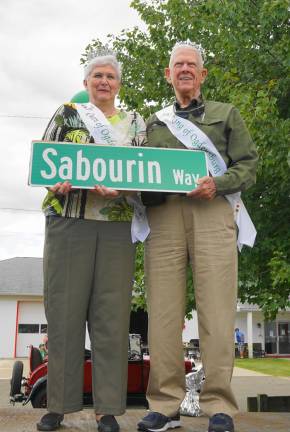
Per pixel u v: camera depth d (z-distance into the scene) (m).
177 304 2.57
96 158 2.51
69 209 2.51
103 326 2.49
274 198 7.30
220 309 2.46
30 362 9.25
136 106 9.52
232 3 7.16
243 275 7.72
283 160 6.33
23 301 30.78
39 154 2.48
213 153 2.62
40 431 2.38
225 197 2.59
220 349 2.42
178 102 2.80
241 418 3.00
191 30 8.45
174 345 2.54
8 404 10.78
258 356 34.25
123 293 2.53
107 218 2.53
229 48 7.38
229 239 2.55
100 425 2.37
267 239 7.35
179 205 2.60
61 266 2.49
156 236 2.62
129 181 2.50
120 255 2.53
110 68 2.71
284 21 6.92
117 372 2.46
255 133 6.21
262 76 7.32
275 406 9.23
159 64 9.34
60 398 2.42
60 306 2.47
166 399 2.51
